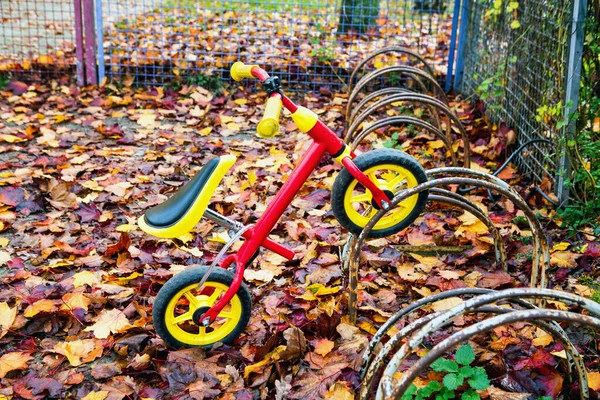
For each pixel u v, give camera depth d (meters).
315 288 3.14
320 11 8.34
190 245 3.65
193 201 2.53
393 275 3.35
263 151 5.03
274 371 2.65
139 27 7.75
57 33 6.79
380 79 6.57
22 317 2.96
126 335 2.88
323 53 6.63
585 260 3.38
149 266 3.42
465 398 2.33
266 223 2.68
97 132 5.37
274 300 3.08
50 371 2.70
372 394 2.52
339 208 2.69
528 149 4.52
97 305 3.08
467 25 6.25
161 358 2.76
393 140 4.95
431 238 3.64
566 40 3.88
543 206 4.04
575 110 3.84
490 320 1.89
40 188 4.27
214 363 2.69
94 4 6.41
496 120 5.32
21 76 6.50
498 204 4.10
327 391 2.52
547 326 2.26
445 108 4.15
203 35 7.16
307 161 2.64
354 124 4.18
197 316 2.69
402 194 2.63
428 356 1.88
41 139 5.10
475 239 3.57
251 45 7.05
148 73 6.66
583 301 2.03
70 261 3.44
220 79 6.48
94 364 2.75
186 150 5.01
